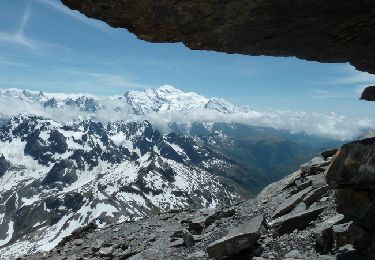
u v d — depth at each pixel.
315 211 26.28
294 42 13.84
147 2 11.07
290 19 12.02
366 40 13.88
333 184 18.95
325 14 11.80
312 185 31.45
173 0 10.84
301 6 11.24
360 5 11.40
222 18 11.79
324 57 15.76
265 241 25.53
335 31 13.07
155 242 35.16
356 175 17.39
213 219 35.09
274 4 11.02
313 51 14.95
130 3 11.19
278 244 24.69
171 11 11.41
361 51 15.01
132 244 36.47
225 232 31.05
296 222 26.11
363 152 17.30
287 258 22.00
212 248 25.58
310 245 22.89
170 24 12.18
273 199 35.00
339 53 15.23
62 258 36.38
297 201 29.98
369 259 17.73
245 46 14.06
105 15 11.97
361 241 18.50
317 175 34.25
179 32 12.74
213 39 13.30
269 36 13.20
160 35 12.98
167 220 43.69
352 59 16.12
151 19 11.94
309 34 13.19
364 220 17.69
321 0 10.96
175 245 32.25
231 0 10.78
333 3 11.17
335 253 20.20
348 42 14.03
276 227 26.47
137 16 11.88
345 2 11.16
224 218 34.78
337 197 19.25
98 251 36.75
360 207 17.84
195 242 31.67
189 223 35.59
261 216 28.42
